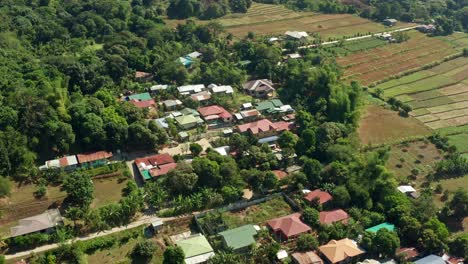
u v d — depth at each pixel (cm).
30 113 13338
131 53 19125
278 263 10431
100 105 14588
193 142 14800
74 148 13838
